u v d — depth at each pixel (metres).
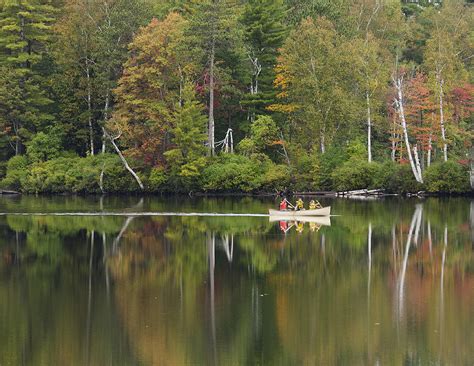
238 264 42.69
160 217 63.88
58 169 88.38
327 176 84.62
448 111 82.94
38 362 26.98
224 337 29.34
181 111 82.56
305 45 85.31
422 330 30.12
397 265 42.12
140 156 84.94
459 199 78.62
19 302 34.56
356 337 29.33
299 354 27.55
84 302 34.47
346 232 53.94
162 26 83.44
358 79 85.50
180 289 36.81
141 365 26.61
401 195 82.25
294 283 37.97
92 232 55.12
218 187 84.50
